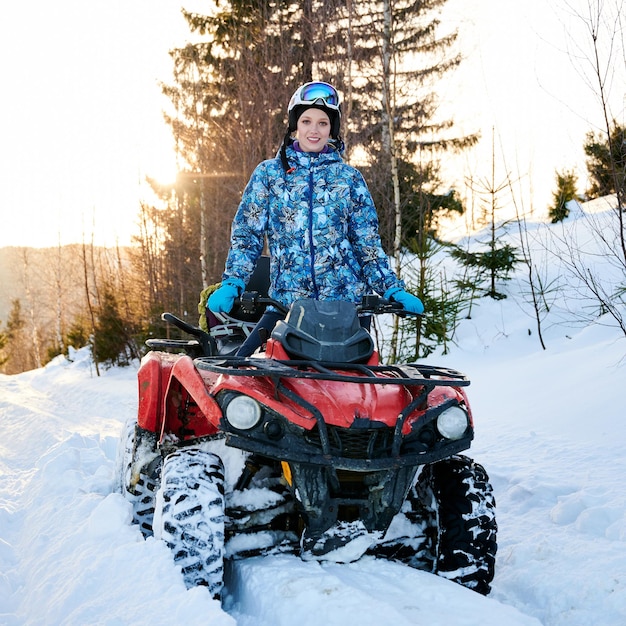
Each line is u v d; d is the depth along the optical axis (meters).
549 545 3.50
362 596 2.52
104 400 11.56
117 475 4.55
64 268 41.62
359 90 13.20
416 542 3.12
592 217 8.05
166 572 2.63
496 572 3.46
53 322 52.84
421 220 11.67
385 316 12.31
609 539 3.58
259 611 2.60
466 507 2.92
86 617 2.56
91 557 3.12
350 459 2.72
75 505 4.16
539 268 12.02
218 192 15.48
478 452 5.62
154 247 19.86
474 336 10.73
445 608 2.49
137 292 20.33
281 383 2.88
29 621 2.80
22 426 9.21
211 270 17.12
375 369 3.00
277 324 3.16
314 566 2.82
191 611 2.41
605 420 5.79
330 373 2.73
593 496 4.07
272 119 14.09
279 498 3.02
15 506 4.72
